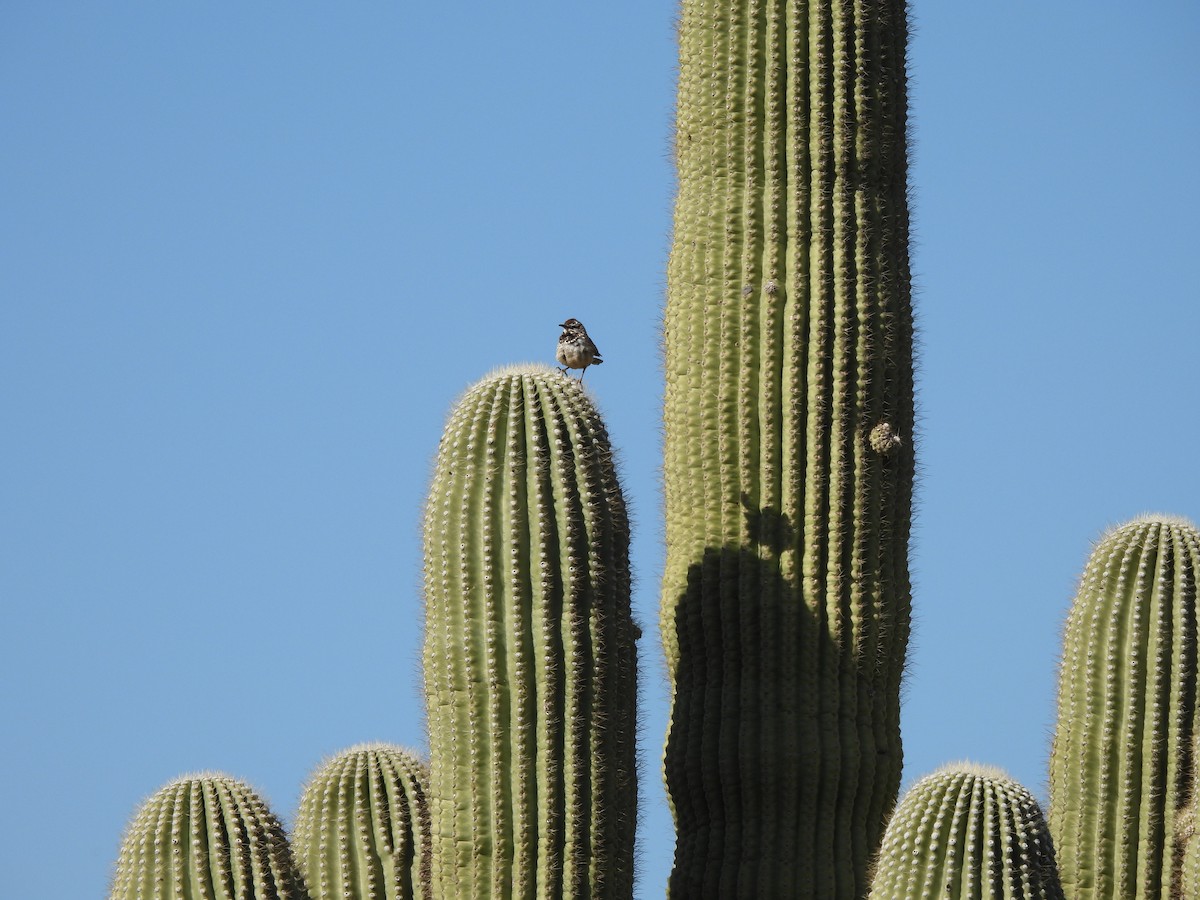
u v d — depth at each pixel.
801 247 16.45
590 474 14.58
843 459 16.14
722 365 16.36
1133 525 15.57
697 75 16.84
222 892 13.29
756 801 15.74
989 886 12.94
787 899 15.49
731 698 15.97
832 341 16.31
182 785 13.59
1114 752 15.14
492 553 14.37
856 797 15.80
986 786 13.25
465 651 14.27
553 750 14.13
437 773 14.30
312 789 15.21
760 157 16.61
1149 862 14.97
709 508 16.28
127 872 13.36
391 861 14.95
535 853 14.08
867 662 16.00
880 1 16.92
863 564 16.09
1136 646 15.21
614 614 14.44
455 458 14.55
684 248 16.69
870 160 16.66
